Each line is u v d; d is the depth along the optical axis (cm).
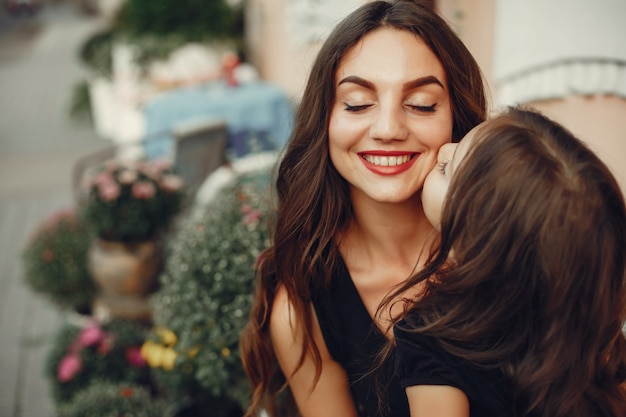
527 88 267
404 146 128
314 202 140
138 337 314
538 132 108
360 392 146
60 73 1508
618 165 239
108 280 359
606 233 104
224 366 218
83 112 1030
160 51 722
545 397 109
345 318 144
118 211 349
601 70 249
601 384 117
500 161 105
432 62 128
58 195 699
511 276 106
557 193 102
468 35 291
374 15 129
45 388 373
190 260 226
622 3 242
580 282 104
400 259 143
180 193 365
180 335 229
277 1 630
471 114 134
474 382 111
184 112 502
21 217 641
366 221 141
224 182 326
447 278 111
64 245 384
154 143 507
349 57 129
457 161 115
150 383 307
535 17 259
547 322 107
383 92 126
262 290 153
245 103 512
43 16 2789
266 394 175
